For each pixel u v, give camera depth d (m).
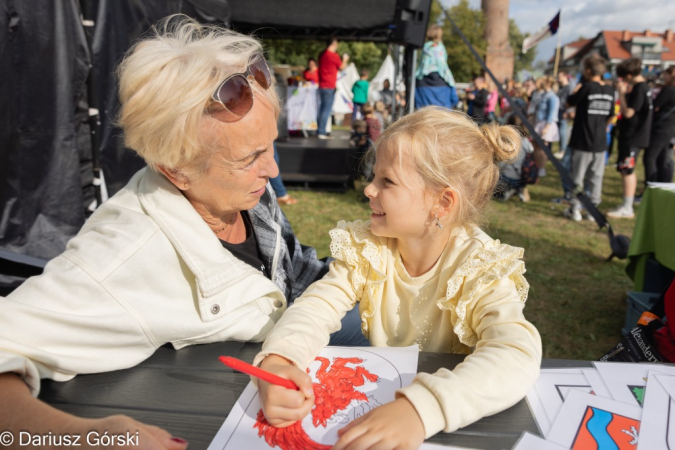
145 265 0.97
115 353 0.94
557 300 3.51
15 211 2.67
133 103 0.93
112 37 3.16
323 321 1.06
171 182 1.07
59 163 2.83
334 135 11.85
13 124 2.60
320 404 0.84
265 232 1.36
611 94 5.23
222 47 0.98
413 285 1.12
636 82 5.38
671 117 5.43
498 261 1.00
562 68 40.41
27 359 0.80
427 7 5.72
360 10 5.75
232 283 1.06
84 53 2.93
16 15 2.55
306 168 7.05
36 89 2.70
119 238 0.97
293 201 6.18
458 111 1.14
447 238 1.11
